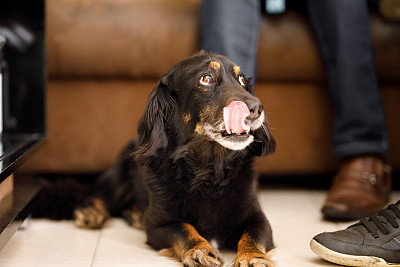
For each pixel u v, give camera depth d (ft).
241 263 5.68
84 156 10.25
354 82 8.99
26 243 7.35
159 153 6.81
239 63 8.51
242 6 8.59
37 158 10.22
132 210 8.64
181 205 6.78
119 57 9.78
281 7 9.82
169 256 6.65
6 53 9.43
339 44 9.02
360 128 9.03
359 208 8.21
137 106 10.12
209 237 6.82
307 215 8.74
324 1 9.20
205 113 6.48
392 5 9.68
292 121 10.19
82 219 8.21
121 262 6.49
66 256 6.75
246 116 6.05
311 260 6.48
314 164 10.32
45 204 8.70
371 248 6.06
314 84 10.13
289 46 9.73
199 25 9.77
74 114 10.12
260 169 10.33
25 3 9.42
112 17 9.74
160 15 9.78
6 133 9.54
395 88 10.13
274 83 10.11
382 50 9.77
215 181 6.72
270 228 6.74
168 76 6.97
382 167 8.98
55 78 10.01
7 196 7.62
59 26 9.71
